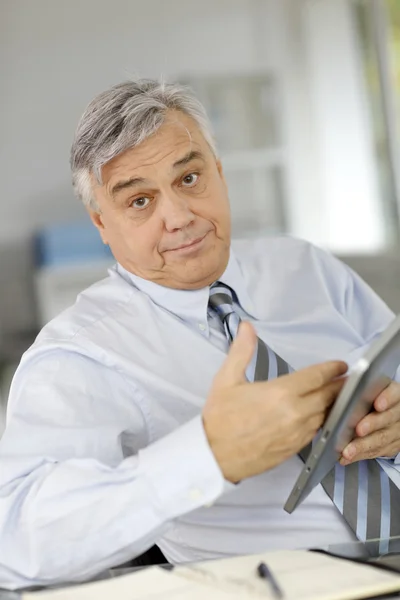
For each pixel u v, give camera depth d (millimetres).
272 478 1504
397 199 6039
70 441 1371
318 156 6578
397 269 4000
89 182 1544
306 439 1177
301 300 1775
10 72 6188
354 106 6316
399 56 5895
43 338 1511
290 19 6562
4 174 6172
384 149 6090
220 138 6285
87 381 1470
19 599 1166
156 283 1599
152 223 1525
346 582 1073
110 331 1545
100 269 5727
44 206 6230
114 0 6324
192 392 1531
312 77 6473
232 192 6496
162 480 1200
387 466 1533
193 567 1173
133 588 1094
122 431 1449
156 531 1228
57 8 6238
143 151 1484
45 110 6238
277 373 1501
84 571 1249
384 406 1350
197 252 1557
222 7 6496
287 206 6488
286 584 1076
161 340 1568
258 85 6352
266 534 1497
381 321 1840
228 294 1651
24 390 1432
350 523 1457
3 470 1324
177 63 6441
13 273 6129
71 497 1243
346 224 6496
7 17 6172
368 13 6027
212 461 1175
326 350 1721
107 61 6328
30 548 1242
